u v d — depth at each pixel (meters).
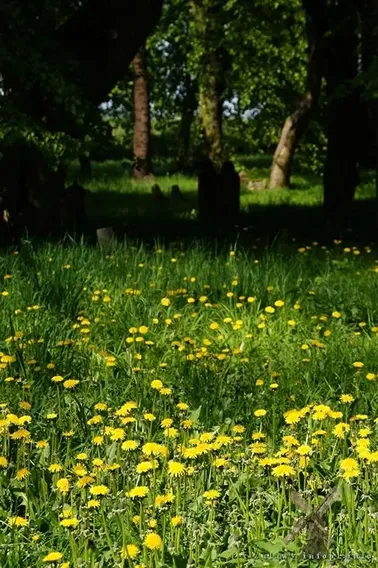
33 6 12.80
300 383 6.24
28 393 5.79
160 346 7.24
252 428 5.34
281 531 3.95
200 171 19.70
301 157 37.62
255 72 35.94
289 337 7.66
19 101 13.38
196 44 34.12
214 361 6.70
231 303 8.60
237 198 19.22
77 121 13.06
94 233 15.55
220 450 4.61
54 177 14.20
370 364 6.86
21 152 13.80
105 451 4.69
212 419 5.49
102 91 14.53
